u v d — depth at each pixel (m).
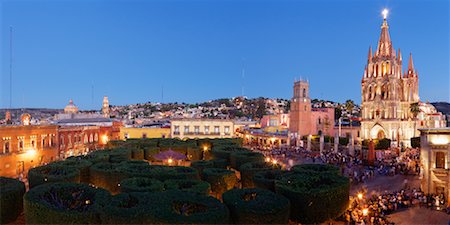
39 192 27.48
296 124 116.50
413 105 107.56
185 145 70.12
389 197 38.91
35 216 24.92
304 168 41.31
